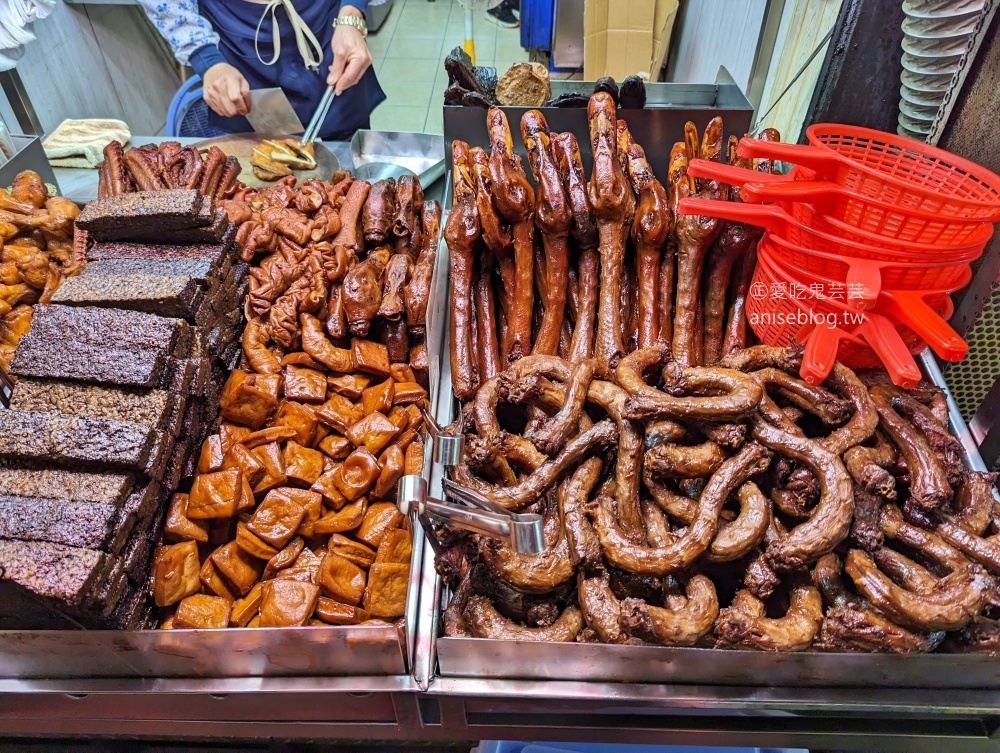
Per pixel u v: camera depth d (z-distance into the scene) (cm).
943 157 152
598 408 153
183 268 161
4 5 309
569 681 130
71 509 128
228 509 150
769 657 122
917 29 164
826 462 131
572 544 129
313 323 185
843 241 138
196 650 132
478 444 143
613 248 173
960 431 165
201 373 155
